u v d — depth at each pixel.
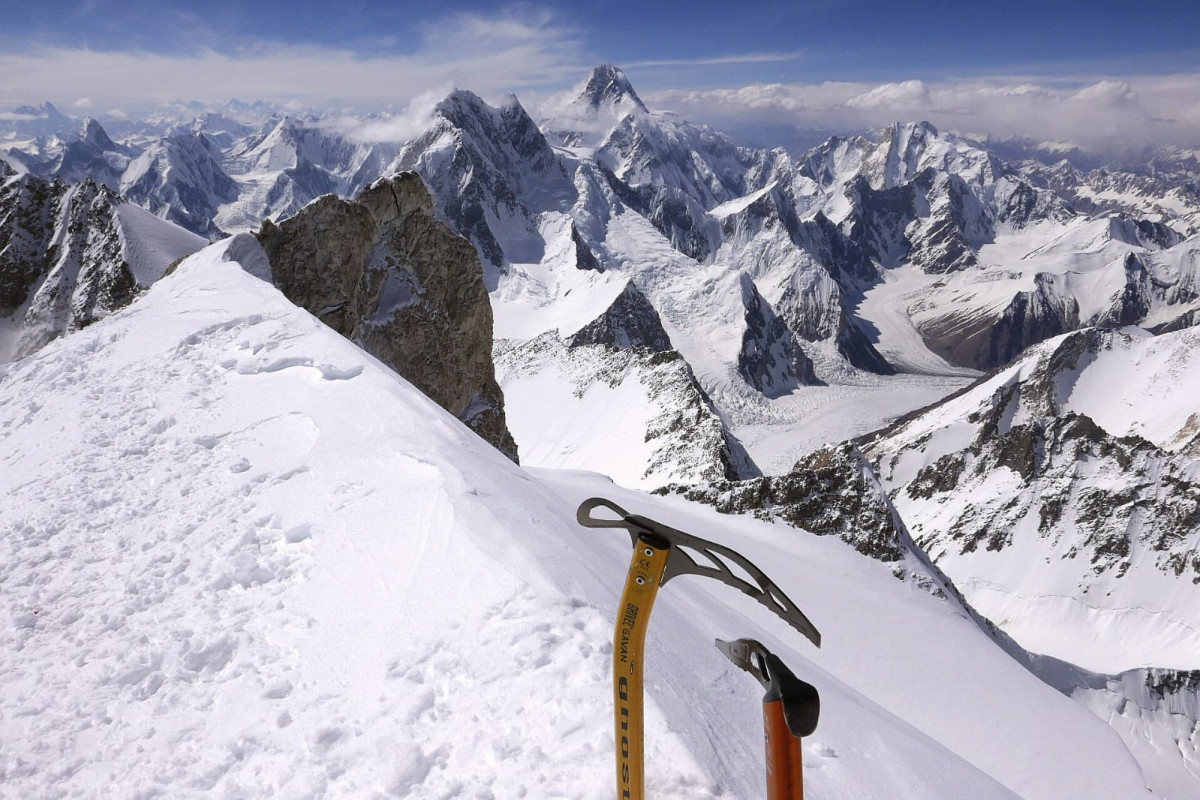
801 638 33.97
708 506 53.94
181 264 37.97
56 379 19.84
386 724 5.89
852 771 6.11
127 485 12.55
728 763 5.21
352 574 8.43
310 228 45.84
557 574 7.54
